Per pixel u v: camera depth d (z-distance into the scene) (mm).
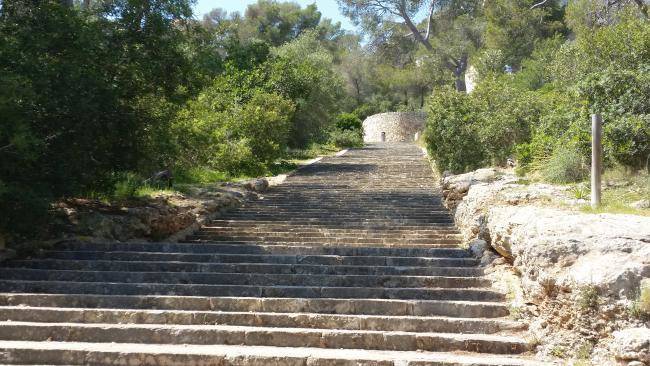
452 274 8125
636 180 9055
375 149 34438
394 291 7379
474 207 10562
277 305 6961
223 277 7996
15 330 6277
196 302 7012
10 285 7629
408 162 25281
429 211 14469
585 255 5863
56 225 9672
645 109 10422
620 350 4922
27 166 8789
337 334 6133
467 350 5973
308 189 18453
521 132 16344
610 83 10930
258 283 7945
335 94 37125
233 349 5867
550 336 5883
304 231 12398
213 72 12680
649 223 6223
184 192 14344
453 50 40438
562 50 16812
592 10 24391
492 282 7598
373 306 6922
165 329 6227
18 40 8930
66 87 9070
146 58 11016
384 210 14680
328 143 36469
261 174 21203
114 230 10180
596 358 5344
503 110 16812
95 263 8508
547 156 12086
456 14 42625
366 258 8719
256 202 16094
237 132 21859
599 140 7816
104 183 11305
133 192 12141
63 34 9539
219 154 19797
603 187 9055
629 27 13633
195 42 12141
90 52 9938
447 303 6828
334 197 16859
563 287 5812
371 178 20594
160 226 11172
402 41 43469
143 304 7062
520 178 11898
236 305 6984
